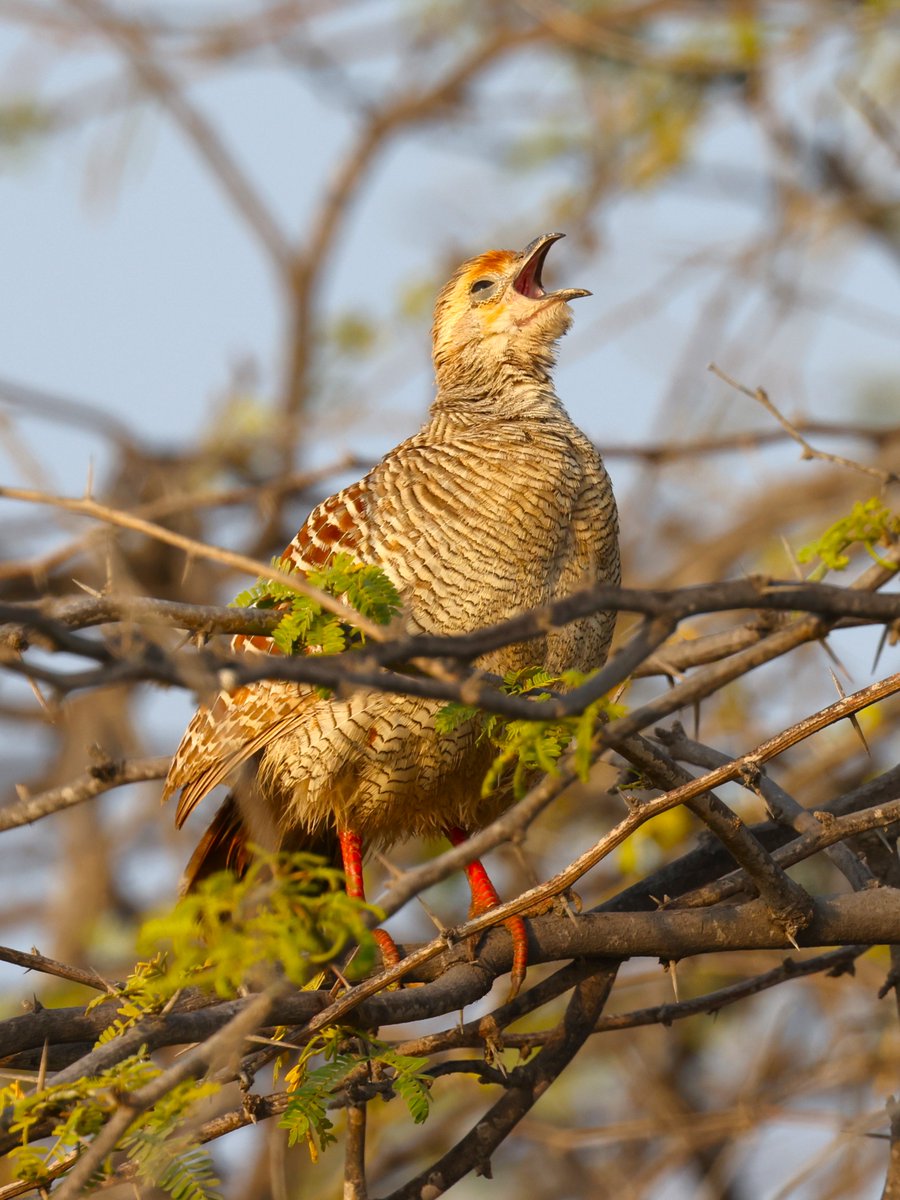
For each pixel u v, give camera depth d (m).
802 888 7.48
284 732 10.04
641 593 5.36
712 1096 14.56
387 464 10.33
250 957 5.45
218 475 17.34
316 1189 13.98
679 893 8.70
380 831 10.70
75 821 17.09
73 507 5.81
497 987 12.88
